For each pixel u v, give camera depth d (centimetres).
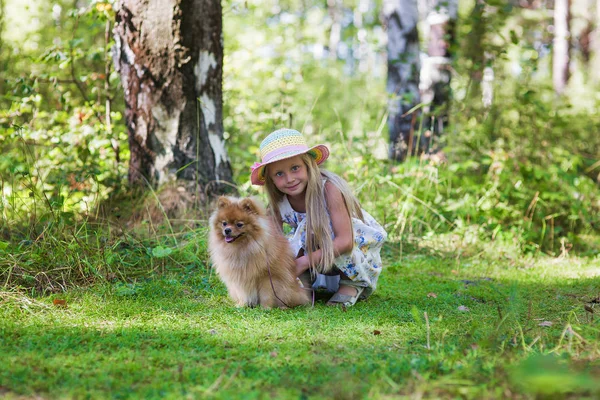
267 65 1201
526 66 1050
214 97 684
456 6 1060
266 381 272
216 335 353
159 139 663
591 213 868
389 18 1045
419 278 570
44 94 944
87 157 693
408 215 757
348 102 1784
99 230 546
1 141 710
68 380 269
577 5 2180
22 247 516
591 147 1073
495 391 253
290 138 448
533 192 805
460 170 869
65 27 1206
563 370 275
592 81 1734
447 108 1014
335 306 441
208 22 666
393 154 1006
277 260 430
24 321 375
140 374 279
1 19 1058
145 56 655
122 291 457
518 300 434
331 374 278
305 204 448
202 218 636
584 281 555
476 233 736
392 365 292
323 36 2586
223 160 694
